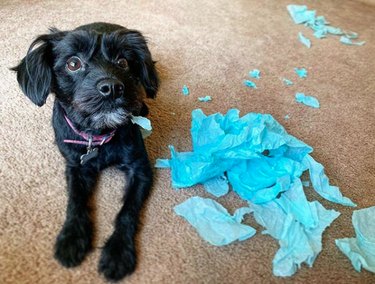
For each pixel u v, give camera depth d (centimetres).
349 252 104
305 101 163
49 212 105
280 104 161
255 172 120
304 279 97
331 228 112
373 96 173
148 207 111
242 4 241
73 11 201
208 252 101
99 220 105
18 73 107
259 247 104
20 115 135
